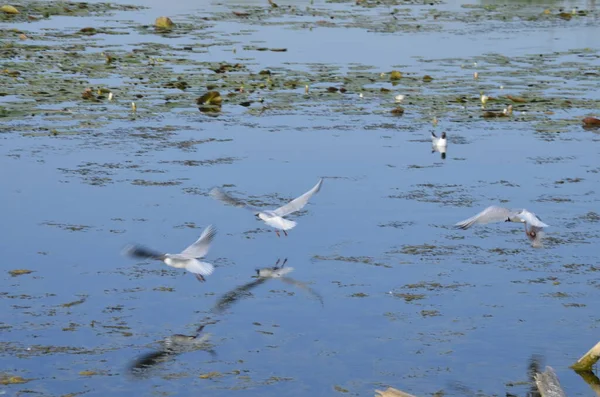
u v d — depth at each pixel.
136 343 12.84
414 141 23.39
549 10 49.88
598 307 14.23
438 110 26.78
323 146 22.73
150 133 23.56
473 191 19.50
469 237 17.02
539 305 14.26
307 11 48.69
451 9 50.38
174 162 21.09
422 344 12.98
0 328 13.12
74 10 47.00
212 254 16.09
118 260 15.67
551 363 12.53
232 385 11.75
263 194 19.03
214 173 20.36
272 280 15.07
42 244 16.23
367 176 20.44
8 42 35.94
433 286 14.90
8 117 24.58
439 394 11.64
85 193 18.84
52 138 22.80
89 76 30.12
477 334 13.31
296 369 12.22
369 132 24.19
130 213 17.80
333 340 13.06
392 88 29.48
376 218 17.88
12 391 11.41
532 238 12.12
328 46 37.41
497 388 11.84
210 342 12.94
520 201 18.88
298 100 27.64
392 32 41.59
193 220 17.53
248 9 49.19
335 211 18.25
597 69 33.19
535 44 39.06
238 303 14.23
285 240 16.75
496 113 26.30
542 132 24.47
